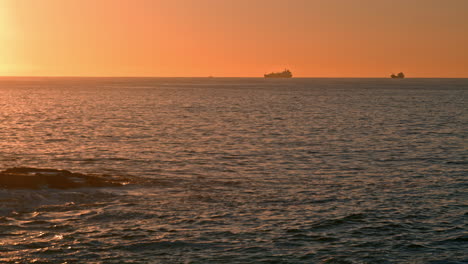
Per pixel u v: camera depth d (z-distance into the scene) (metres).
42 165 38.41
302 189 30.61
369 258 19.80
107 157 42.22
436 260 19.62
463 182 32.81
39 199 26.00
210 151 46.31
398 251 20.48
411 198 28.38
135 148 47.81
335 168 37.97
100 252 20.17
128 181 31.48
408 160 41.84
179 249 20.53
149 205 26.27
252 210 25.78
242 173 35.69
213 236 21.95
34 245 20.69
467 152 46.53
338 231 22.67
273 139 55.91
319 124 74.25
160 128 66.94
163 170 36.53
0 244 20.69
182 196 28.31
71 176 29.89
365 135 60.34
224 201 27.45
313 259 19.69
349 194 29.36
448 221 24.08
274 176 34.66
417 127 70.25
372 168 38.03
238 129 66.50
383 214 25.17
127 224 23.33
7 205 24.84
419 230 22.84
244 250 20.47
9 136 56.06
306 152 46.19
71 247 20.58
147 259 19.55
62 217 23.97
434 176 34.88
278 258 19.72
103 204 26.11
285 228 23.02
